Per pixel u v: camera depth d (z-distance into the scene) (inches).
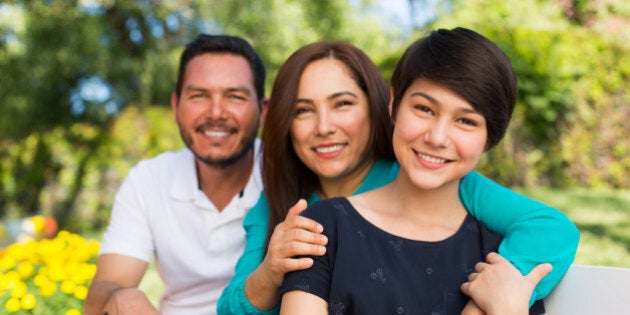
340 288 55.9
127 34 370.9
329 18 402.9
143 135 298.5
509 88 57.4
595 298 57.5
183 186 90.4
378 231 58.9
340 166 72.7
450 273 57.5
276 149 73.5
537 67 252.5
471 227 61.0
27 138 311.7
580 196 229.0
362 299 55.4
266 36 380.5
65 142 303.7
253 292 61.6
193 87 89.6
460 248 59.2
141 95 359.9
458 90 55.3
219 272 88.6
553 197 227.1
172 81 367.6
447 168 57.2
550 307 59.7
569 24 329.1
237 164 91.7
